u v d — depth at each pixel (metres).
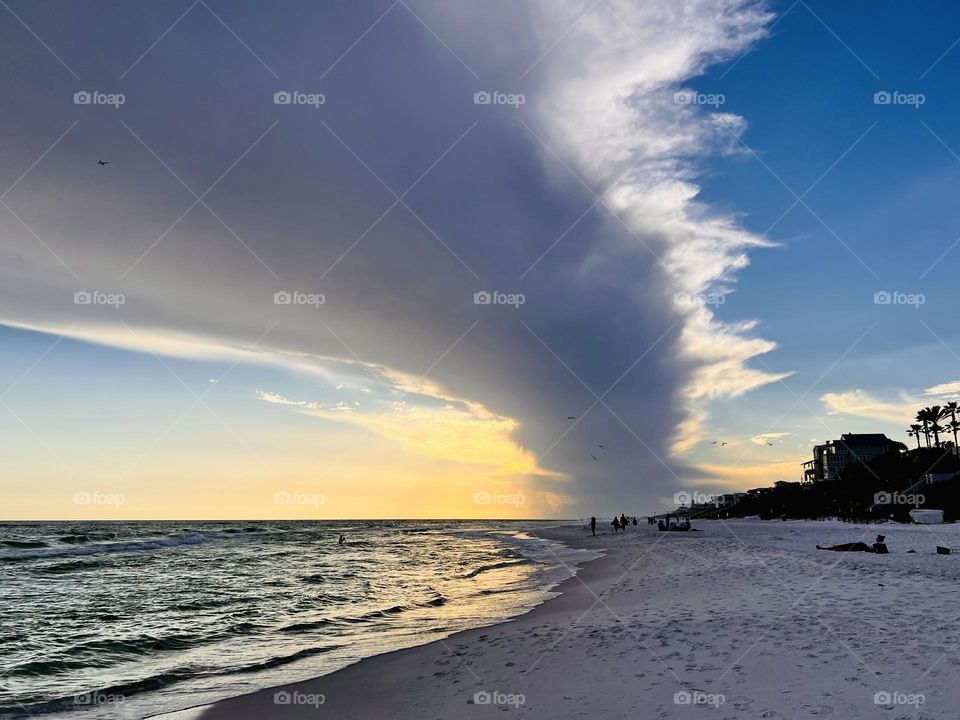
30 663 13.80
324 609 21.16
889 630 10.44
